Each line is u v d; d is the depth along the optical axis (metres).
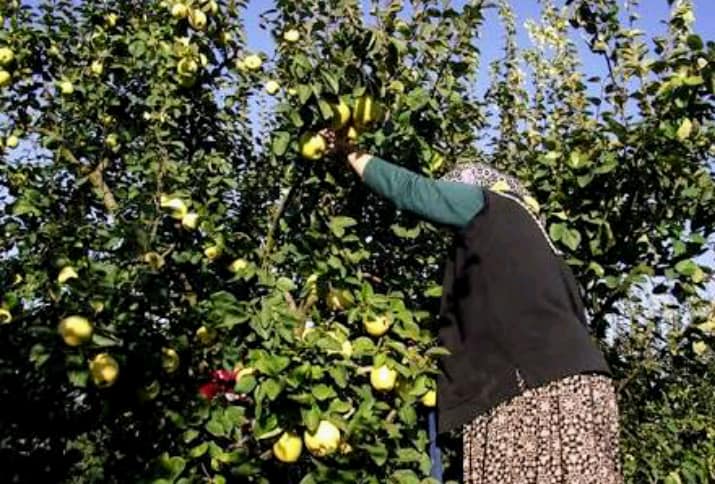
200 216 2.83
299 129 2.43
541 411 2.13
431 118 2.69
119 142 3.76
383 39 2.44
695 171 2.87
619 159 2.81
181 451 2.32
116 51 3.84
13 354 2.54
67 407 2.74
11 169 3.73
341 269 2.35
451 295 2.34
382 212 2.73
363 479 2.16
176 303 2.74
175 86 3.56
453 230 2.37
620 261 2.91
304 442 2.16
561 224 2.73
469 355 2.24
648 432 3.17
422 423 2.49
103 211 3.96
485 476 2.17
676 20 2.93
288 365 2.01
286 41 2.70
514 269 2.21
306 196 2.73
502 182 2.46
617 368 3.17
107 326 2.38
